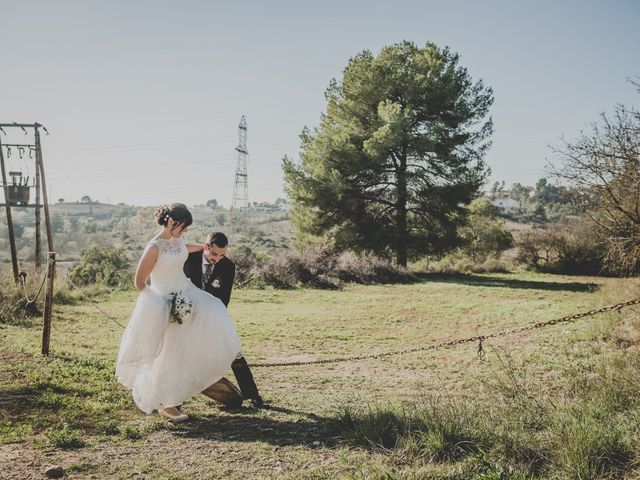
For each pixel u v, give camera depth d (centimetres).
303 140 3397
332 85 3412
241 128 9025
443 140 3138
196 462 405
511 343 994
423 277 3088
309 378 766
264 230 12050
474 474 363
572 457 366
